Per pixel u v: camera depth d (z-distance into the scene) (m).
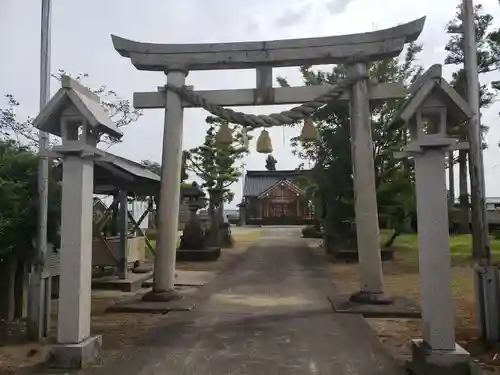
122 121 17.44
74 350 5.46
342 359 5.78
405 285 11.90
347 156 18.08
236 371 5.37
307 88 9.91
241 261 18.64
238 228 49.22
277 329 7.31
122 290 11.32
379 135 17.38
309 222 55.31
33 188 7.89
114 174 10.91
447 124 5.82
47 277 6.95
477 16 16.58
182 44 10.13
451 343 5.00
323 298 10.19
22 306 7.87
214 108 9.69
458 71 17.45
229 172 26.33
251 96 10.01
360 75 9.53
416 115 5.36
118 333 7.13
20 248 7.52
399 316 8.26
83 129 5.71
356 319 7.96
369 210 9.32
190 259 18.77
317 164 19.58
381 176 18.31
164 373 5.30
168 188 9.90
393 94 9.55
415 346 5.29
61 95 5.68
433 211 5.19
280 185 58.28
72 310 5.55
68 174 5.68
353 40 9.71
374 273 9.16
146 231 26.50
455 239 24.16
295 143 20.38
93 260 11.91
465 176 26.95
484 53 16.59
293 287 11.83
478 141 10.30
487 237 9.96
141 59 10.10
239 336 6.89
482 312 6.55
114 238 13.47
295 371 5.36
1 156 7.95
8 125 14.98
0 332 7.02
